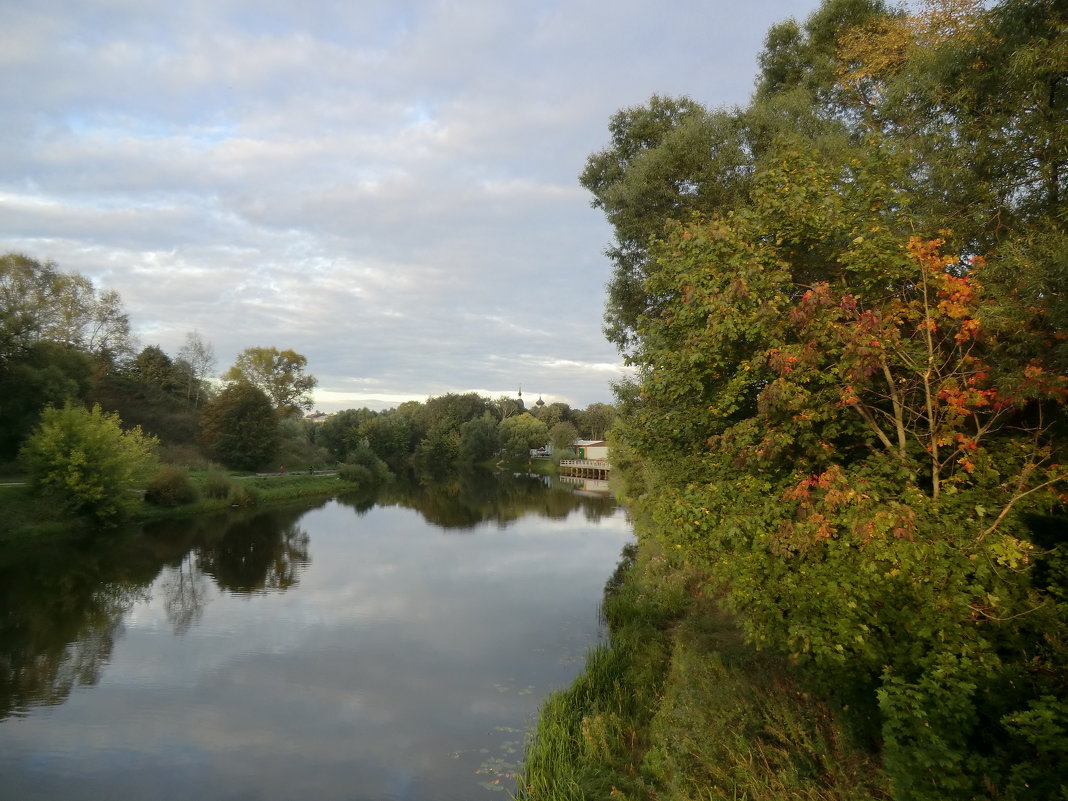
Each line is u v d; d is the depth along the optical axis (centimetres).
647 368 945
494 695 1314
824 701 725
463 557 2805
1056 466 567
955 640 504
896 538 518
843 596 532
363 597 2133
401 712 1248
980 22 910
